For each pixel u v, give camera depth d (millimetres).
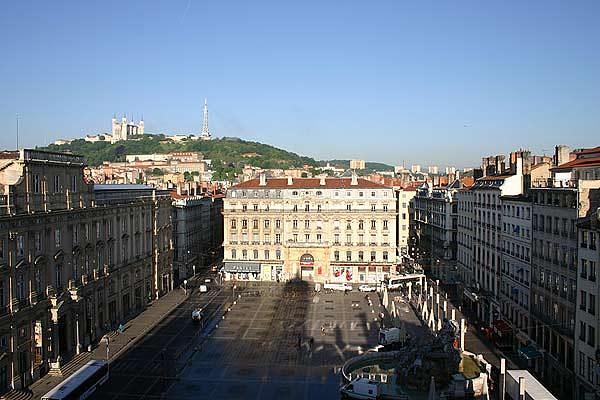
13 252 67062
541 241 76875
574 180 75062
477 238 109688
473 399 65812
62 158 81000
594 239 61469
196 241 170000
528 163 98250
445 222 136000
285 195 149750
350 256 149125
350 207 148750
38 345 71438
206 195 192125
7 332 65375
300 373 75625
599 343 59719
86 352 83250
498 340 91125
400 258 161750
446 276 135625
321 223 149125
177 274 153125
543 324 75375
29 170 71500
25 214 69062
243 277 151875
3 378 64688
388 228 147875
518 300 86188
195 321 104250
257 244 150875
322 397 66750
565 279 69000
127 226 106500
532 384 56719
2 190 70062
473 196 113312
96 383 67688
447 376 67375
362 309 117125
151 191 122375
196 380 72562
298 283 147875
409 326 101875
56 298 75625
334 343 90500
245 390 69000
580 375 64062
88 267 88500
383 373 75000
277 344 89938
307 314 112188
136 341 90562
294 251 149500
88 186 89688
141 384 70562
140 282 114000
